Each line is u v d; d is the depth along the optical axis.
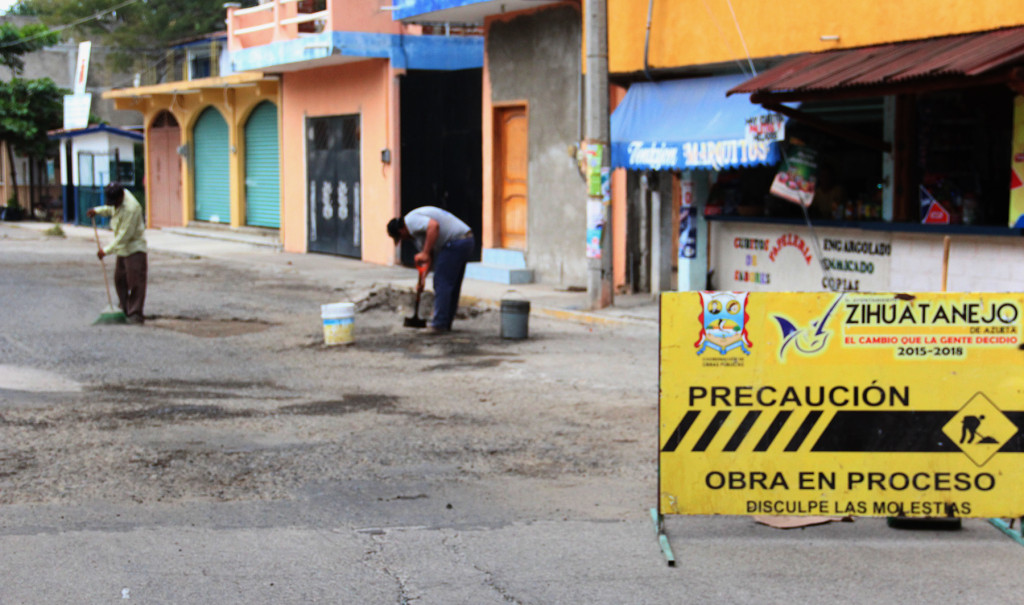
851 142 12.80
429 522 5.73
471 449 7.38
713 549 5.28
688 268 14.52
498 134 19.03
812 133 12.60
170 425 8.02
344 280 19.11
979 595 4.63
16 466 6.76
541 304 15.12
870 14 11.47
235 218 28.94
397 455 7.20
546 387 9.69
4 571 4.86
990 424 5.23
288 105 25.48
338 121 23.53
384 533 5.52
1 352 11.23
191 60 37.47
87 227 34.31
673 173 15.51
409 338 12.60
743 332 5.22
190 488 6.35
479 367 10.74
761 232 13.46
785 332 5.22
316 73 24.11
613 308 14.54
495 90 18.84
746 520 5.79
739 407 5.24
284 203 25.89
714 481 5.26
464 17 19.02
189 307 15.25
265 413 8.52
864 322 5.21
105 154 34.91
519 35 18.08
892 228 11.21
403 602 4.55
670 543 5.36
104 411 8.49
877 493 5.27
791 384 5.23
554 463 7.04
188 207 31.88
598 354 11.49
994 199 10.98
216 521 5.70
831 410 5.24
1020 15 9.94
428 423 8.19
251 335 12.80
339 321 11.98
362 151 22.47
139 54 44.84
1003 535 5.52
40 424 7.96
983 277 10.38
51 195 40.81
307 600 4.56
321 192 24.44
